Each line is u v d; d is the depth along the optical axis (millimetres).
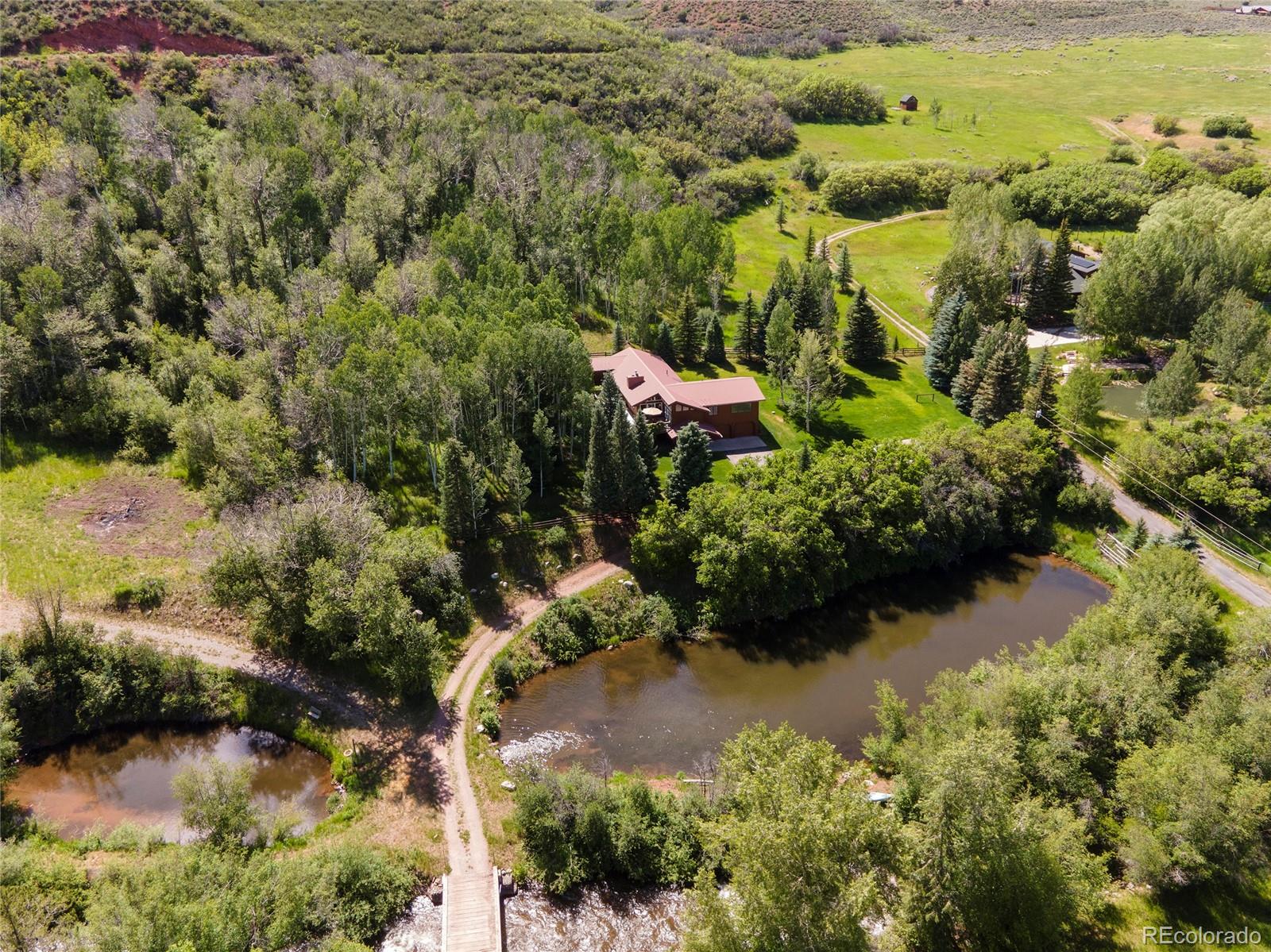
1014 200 170750
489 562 74062
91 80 116562
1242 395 97062
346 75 144125
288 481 71500
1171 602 62375
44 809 52875
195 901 40250
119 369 86125
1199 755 48031
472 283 90875
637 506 78688
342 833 50906
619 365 99875
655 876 49906
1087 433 94938
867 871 40344
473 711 61500
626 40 199750
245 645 64375
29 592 63781
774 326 104750
